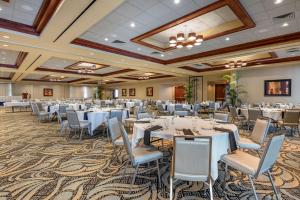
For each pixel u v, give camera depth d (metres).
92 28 5.33
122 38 6.13
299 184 2.58
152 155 2.52
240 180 2.68
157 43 7.16
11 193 2.30
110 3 3.45
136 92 19.64
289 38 5.62
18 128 6.76
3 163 3.29
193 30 5.81
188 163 1.87
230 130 2.56
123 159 3.49
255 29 5.26
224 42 6.47
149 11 4.31
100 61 8.62
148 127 2.81
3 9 4.19
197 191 2.37
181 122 3.29
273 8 4.12
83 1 3.39
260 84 10.40
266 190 2.41
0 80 17.64
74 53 7.02
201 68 11.67
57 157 3.61
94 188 2.43
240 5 3.89
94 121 5.15
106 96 23.16
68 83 21.56
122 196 2.24
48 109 8.51
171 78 15.76
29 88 20.00
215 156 2.24
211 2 3.91
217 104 10.81
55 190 2.37
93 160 3.45
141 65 9.55
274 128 6.74
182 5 4.04
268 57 8.72
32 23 5.00
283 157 3.68
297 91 9.18
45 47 6.24
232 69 10.80
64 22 4.27
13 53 8.15
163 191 2.37
